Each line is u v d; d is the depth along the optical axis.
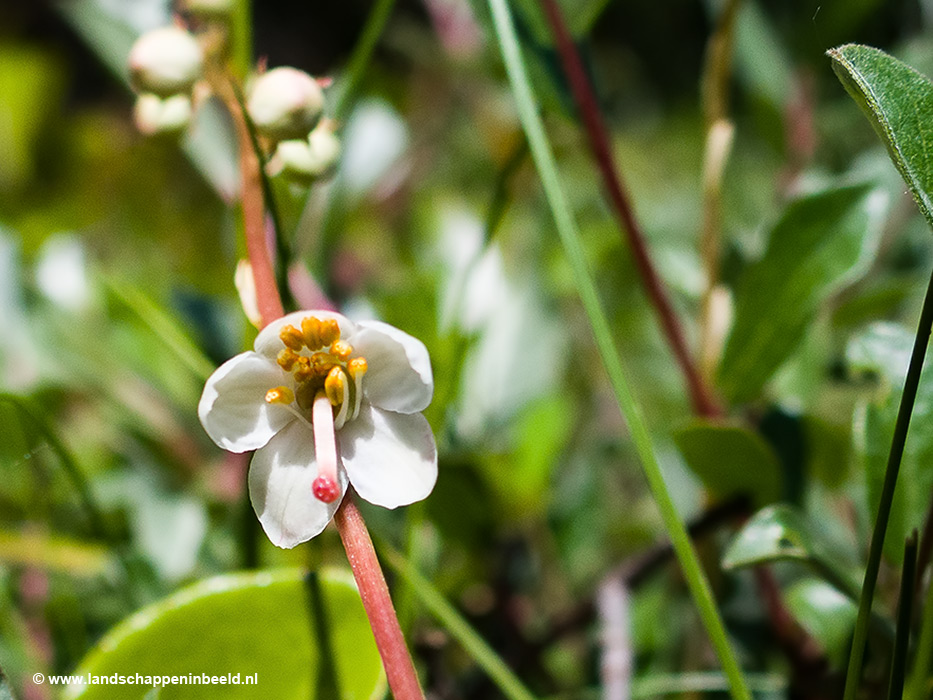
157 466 0.32
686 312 0.36
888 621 0.23
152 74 0.22
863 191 0.25
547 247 0.41
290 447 0.20
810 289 0.25
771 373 0.26
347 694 0.21
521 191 0.49
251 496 0.20
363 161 0.34
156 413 0.32
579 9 0.34
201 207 0.56
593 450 0.36
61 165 0.57
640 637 0.27
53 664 0.26
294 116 0.21
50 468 0.29
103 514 0.29
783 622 0.25
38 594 0.28
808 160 0.39
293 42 0.92
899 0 0.46
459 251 0.35
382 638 0.19
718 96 0.28
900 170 0.20
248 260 0.21
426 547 0.29
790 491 0.25
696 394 0.26
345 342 0.20
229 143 0.29
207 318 0.31
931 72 0.37
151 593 0.26
